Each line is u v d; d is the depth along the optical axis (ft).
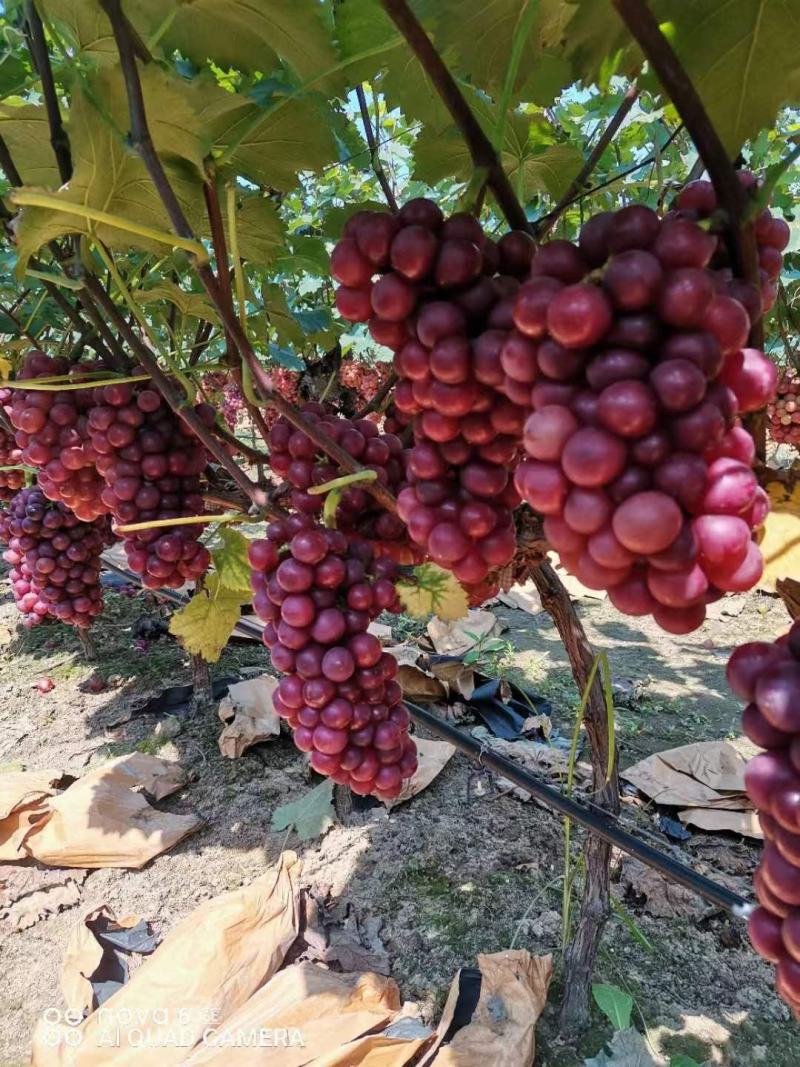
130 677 12.73
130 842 8.64
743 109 2.97
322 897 7.81
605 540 1.73
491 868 7.97
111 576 16.21
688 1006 6.40
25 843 8.68
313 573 3.28
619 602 1.88
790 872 1.91
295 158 4.71
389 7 2.14
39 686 12.38
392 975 6.87
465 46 3.51
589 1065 5.66
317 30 3.74
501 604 15.76
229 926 7.21
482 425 2.31
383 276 2.28
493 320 2.14
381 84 4.63
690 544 1.70
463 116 2.35
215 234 3.43
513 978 6.35
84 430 4.39
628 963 6.79
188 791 9.76
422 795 9.26
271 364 10.73
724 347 1.77
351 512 3.61
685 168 8.35
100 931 7.62
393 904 7.64
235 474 3.91
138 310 3.85
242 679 12.34
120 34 2.76
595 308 1.67
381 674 3.42
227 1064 5.87
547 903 7.47
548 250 1.94
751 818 8.45
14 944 7.67
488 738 10.32
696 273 1.68
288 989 6.56
